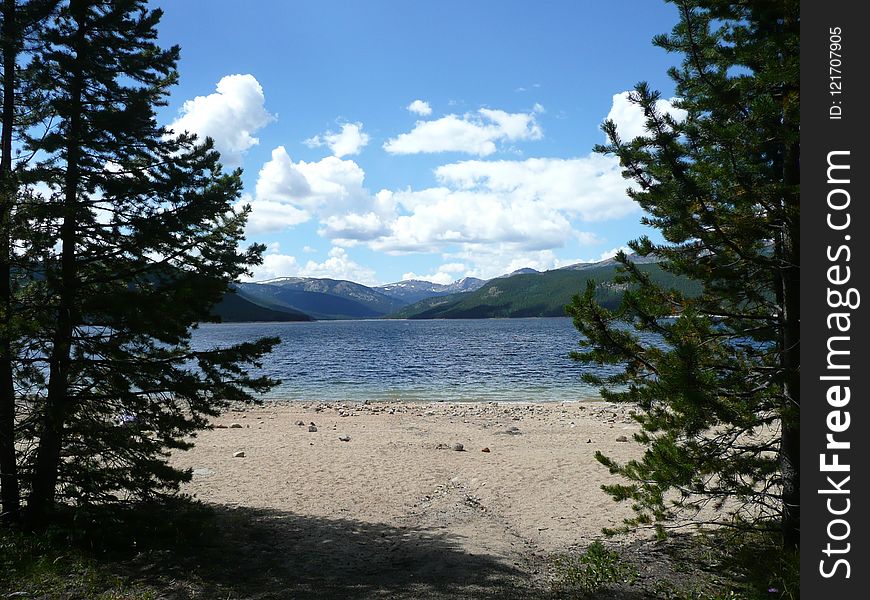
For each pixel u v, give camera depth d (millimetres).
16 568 7480
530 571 9148
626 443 19828
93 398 9000
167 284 9320
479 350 81188
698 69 6414
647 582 8375
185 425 9320
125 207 9594
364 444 19859
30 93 9523
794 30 6344
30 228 8445
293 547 10070
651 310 6820
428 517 12273
